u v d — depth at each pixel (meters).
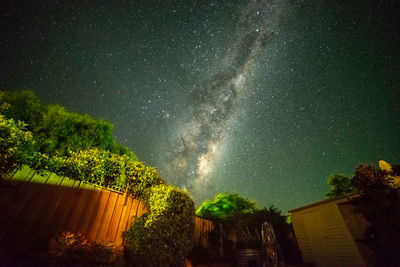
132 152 11.28
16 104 7.01
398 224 6.68
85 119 9.04
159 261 5.80
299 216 13.08
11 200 4.61
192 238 6.94
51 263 4.21
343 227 10.34
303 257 11.98
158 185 7.37
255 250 8.80
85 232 5.60
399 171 7.24
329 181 20.73
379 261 7.36
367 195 7.49
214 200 19.73
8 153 4.56
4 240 4.29
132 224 6.34
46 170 5.42
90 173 6.24
